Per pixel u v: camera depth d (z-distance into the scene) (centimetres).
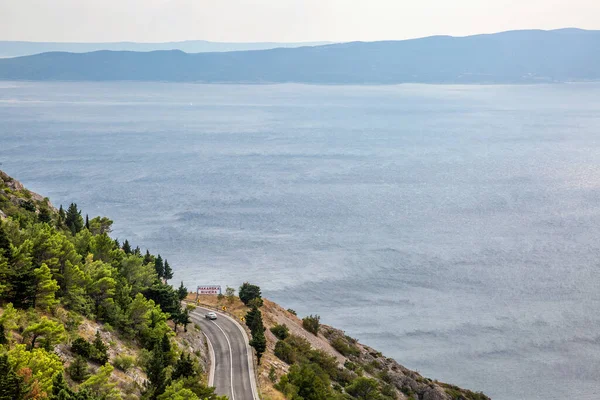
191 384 6781
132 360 7075
